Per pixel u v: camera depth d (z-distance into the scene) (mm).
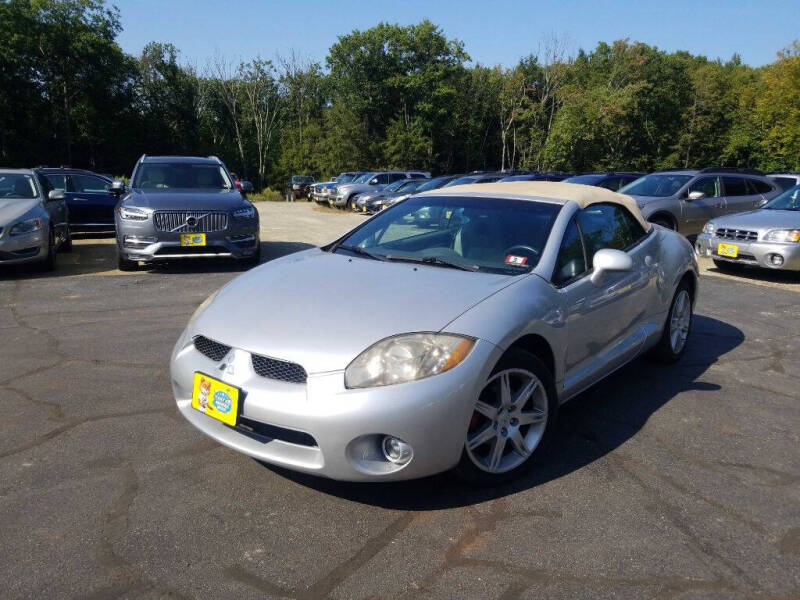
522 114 55531
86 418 3594
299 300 2910
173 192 8914
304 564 2291
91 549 2365
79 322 5801
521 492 2814
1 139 44781
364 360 2492
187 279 8117
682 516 2623
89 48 45500
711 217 11211
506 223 3568
